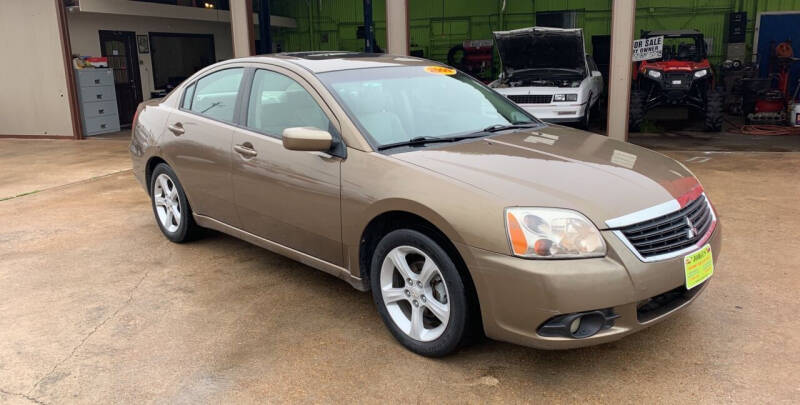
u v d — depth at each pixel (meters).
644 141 9.45
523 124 3.76
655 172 2.98
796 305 3.33
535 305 2.44
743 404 2.47
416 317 2.91
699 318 3.22
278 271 4.10
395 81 3.67
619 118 7.95
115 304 3.61
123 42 14.02
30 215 5.70
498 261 2.49
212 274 4.06
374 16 17.30
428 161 2.92
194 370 2.85
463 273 2.69
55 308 3.57
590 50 15.50
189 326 3.31
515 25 15.98
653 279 2.51
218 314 3.45
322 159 3.22
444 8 16.50
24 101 11.53
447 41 16.67
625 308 2.48
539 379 2.70
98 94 11.95
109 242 4.78
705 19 14.47
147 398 2.63
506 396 2.58
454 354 2.94
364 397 2.60
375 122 3.25
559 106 9.22
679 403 2.49
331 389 2.67
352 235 3.10
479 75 15.77
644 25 14.88
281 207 3.51
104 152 9.66
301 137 3.04
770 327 3.10
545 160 2.96
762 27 14.07
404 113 3.44
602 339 2.49
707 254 2.79
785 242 4.33
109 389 2.71
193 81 4.40
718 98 10.32
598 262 2.43
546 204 2.53
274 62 3.76
